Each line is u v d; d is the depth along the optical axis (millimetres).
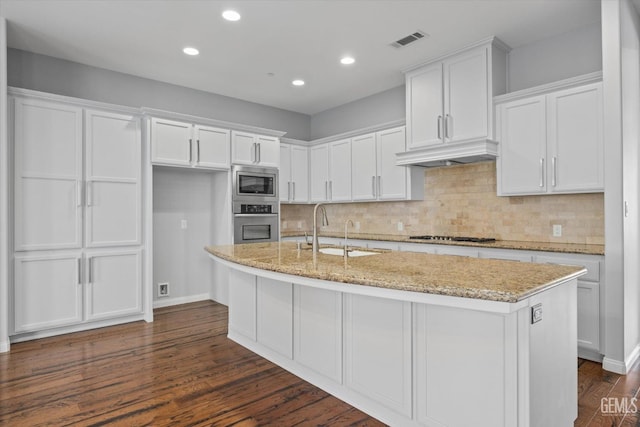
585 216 3287
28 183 3314
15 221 3250
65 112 3512
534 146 3287
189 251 4828
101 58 3844
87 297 3639
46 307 3414
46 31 3277
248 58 3875
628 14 2822
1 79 3037
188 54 3768
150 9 2939
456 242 3697
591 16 3117
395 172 4535
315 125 6047
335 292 2305
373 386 2090
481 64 3555
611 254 2678
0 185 3051
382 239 4414
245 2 2854
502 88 3646
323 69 4184
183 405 2256
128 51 3686
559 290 1728
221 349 3174
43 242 3391
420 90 4043
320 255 2535
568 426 1793
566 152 3104
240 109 5273
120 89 4215
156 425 2047
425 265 1993
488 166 4016
